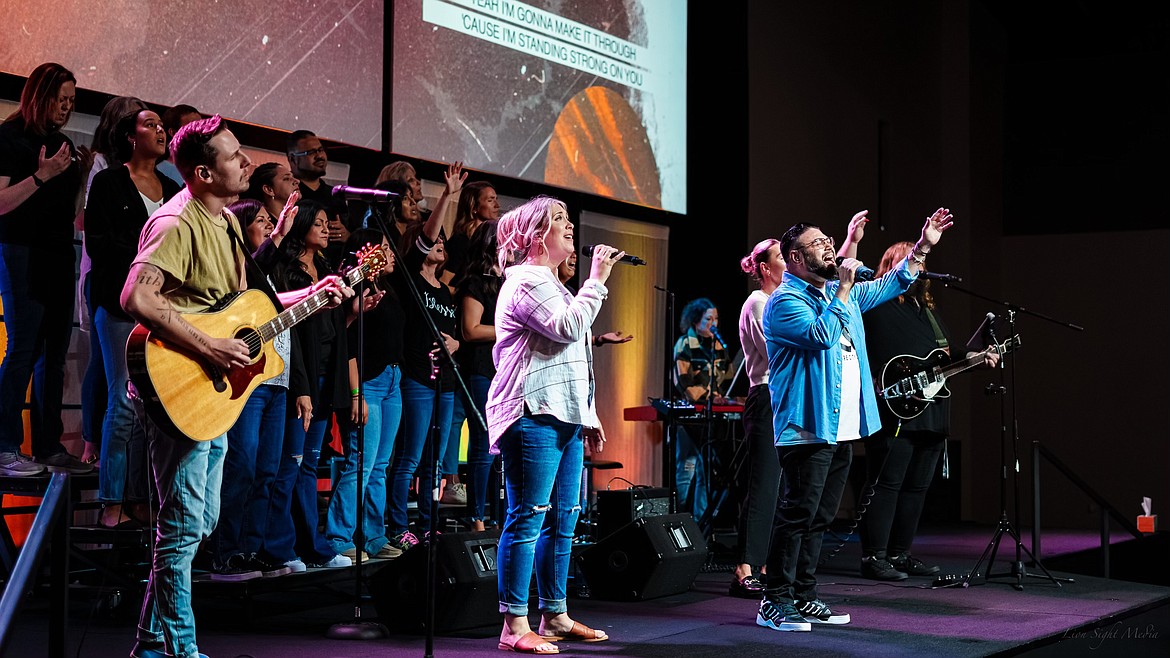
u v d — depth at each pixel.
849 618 4.39
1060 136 11.73
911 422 5.49
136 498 4.21
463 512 5.62
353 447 4.86
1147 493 11.00
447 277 5.99
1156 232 11.19
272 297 3.41
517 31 7.20
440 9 6.70
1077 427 11.31
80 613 4.29
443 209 5.13
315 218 4.53
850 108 10.29
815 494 4.24
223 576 4.16
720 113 8.97
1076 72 11.70
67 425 5.08
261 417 4.26
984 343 5.68
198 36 5.52
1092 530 9.59
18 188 4.29
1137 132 11.38
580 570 5.04
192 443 3.10
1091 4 11.38
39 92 4.43
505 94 7.11
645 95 8.20
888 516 5.63
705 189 9.00
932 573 5.79
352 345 4.86
